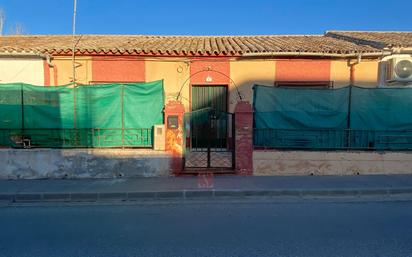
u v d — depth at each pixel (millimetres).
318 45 12000
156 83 8633
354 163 8391
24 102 8227
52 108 8297
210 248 4180
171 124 8172
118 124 8500
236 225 5066
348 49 11055
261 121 8555
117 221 5312
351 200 6582
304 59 11211
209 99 11523
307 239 4469
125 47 11180
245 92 11297
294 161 8328
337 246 4223
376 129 8594
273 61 11234
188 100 11336
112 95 8453
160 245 4297
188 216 5555
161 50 10906
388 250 4094
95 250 4148
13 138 8250
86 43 12078
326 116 8578
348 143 8586
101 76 11250
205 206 6184
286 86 11289
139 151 8148
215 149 10219
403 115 8609
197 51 10930
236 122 8266
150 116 8602
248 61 11281
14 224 5199
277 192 6902
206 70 11312
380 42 11539
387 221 5230
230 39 14234
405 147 8602
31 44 12188
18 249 4203
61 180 7852
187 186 7184
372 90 8586
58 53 10891
